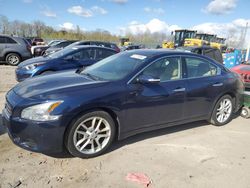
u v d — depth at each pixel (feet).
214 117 16.48
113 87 12.03
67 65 25.00
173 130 15.72
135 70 12.93
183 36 88.69
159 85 13.41
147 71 13.21
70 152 11.35
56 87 11.59
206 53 37.91
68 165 11.18
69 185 9.84
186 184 10.26
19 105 10.64
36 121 10.39
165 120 14.02
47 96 10.77
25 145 10.79
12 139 11.03
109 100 11.66
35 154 11.90
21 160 11.35
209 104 15.90
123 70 13.28
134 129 12.98
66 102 10.70
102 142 12.15
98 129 11.85
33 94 11.06
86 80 12.71
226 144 14.14
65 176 10.37
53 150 10.78
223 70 16.92
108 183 10.05
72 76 13.71
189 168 11.41
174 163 11.75
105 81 12.40
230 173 11.19
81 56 26.08
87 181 10.13
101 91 11.62
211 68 16.22
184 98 14.39
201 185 10.25
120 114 12.17
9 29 191.21
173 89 13.84
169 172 11.01
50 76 13.92
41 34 205.16
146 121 13.26
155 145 13.46
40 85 12.07
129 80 12.57
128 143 13.52
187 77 14.76
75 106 10.79
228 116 17.28
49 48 51.98
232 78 17.04
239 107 18.28
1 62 45.57
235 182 10.57
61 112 10.54
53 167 10.96
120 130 12.45
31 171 10.60
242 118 19.08
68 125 10.94
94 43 47.62
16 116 10.69
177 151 12.92
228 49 95.66
